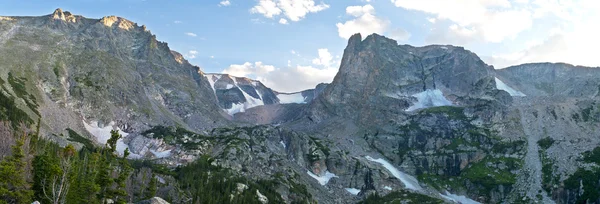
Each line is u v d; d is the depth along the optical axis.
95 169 125.75
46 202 106.00
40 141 165.25
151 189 160.50
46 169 107.81
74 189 108.44
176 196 175.25
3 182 96.94
